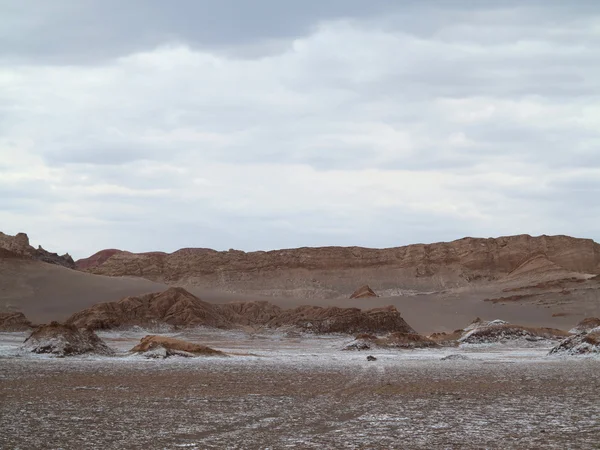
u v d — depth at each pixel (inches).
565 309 6879.9
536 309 7027.6
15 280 7534.5
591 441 961.5
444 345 3988.7
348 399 1440.7
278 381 1835.6
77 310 7027.6
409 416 1191.6
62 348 2723.9
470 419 1156.5
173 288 5910.4
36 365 2284.7
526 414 1213.1
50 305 7096.5
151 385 1699.1
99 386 1662.2
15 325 4835.1
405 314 7209.6
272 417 1176.8
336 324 5285.4
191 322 5393.7
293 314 5629.9
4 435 994.1
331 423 1115.9
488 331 4215.1
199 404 1343.5
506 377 1984.5
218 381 1823.3
